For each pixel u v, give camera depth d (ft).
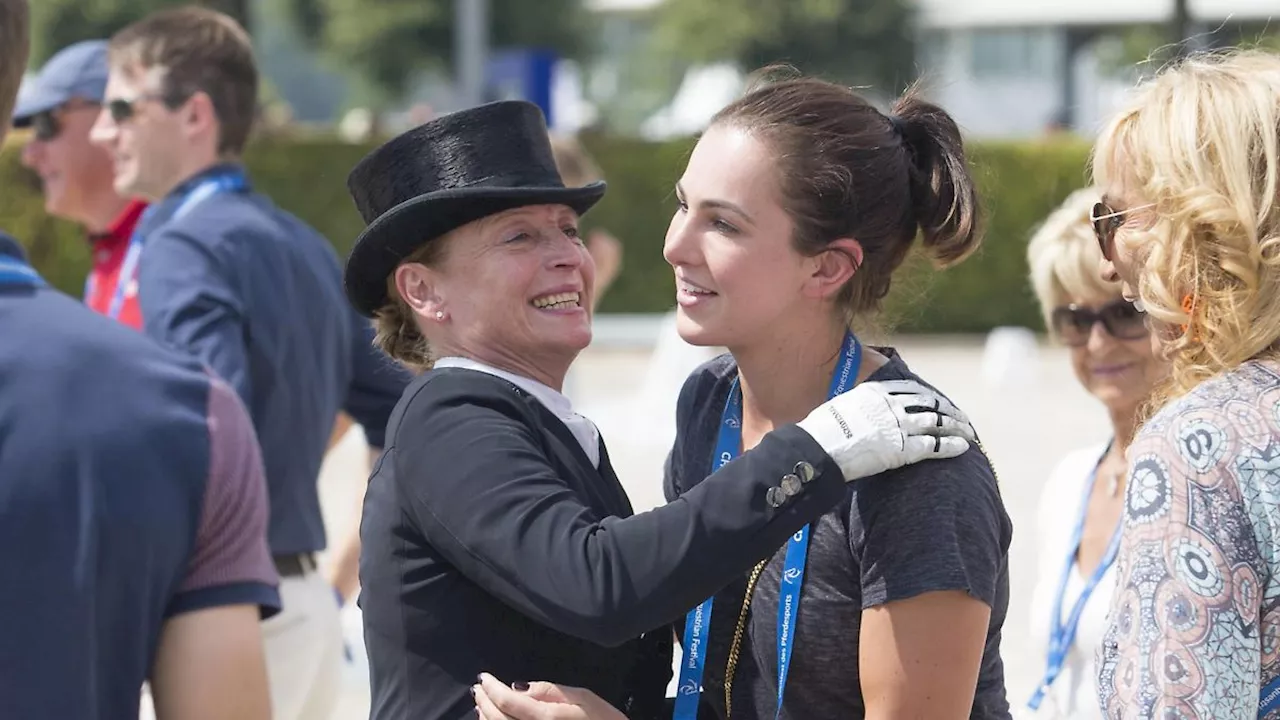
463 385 11.71
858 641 11.21
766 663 11.66
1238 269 9.90
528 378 12.31
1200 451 9.73
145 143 19.79
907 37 165.27
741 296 11.62
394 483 11.60
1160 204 10.24
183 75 19.60
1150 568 9.71
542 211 12.32
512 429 11.43
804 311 11.86
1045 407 64.34
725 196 11.57
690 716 11.99
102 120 20.15
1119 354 17.28
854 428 10.68
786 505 10.47
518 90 97.96
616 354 83.51
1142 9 166.50
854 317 11.96
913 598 10.69
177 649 10.03
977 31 181.68
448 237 12.28
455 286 12.33
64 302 10.23
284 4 176.35
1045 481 47.85
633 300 92.68
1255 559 9.57
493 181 12.15
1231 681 9.41
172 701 10.02
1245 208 9.83
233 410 10.40
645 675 12.15
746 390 12.48
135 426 9.86
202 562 10.12
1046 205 91.97
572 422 12.32
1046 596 17.47
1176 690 9.41
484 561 10.95
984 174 13.73
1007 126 191.42
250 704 10.15
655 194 92.12
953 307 93.15
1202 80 10.32
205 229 18.71
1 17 9.80
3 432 9.61
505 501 10.93
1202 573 9.53
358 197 12.90
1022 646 31.12
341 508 44.73
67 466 9.62
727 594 12.03
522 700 11.08
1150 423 10.15
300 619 18.66
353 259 12.46
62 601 9.53
